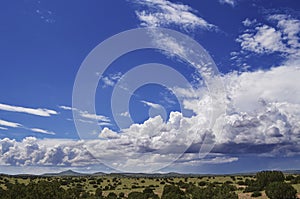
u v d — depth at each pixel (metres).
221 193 69.25
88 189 101.12
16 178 125.44
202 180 113.81
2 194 69.31
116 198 75.69
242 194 73.00
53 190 72.38
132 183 114.12
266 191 68.12
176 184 105.50
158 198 73.75
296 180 80.75
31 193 69.12
